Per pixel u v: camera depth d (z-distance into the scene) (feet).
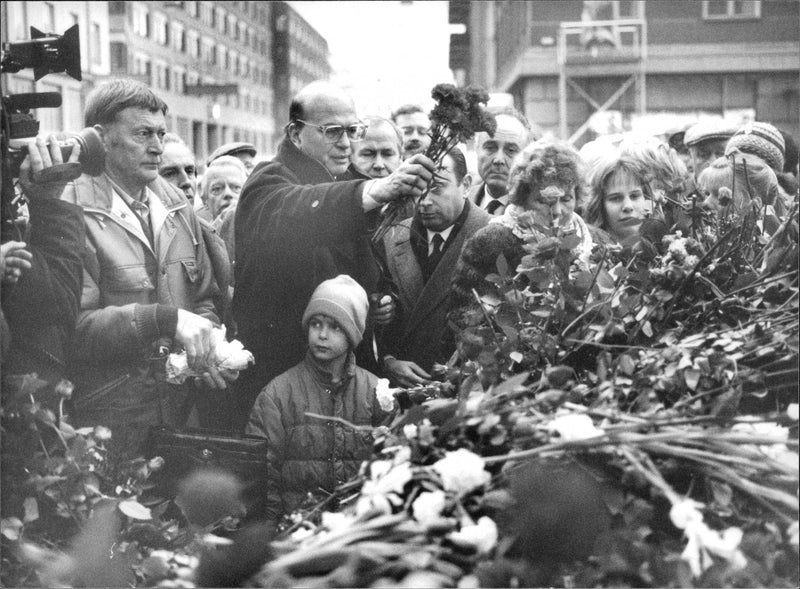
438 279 11.36
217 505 9.41
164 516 9.61
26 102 9.57
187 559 8.38
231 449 9.81
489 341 9.23
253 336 11.12
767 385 8.38
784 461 7.37
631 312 9.00
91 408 10.36
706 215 10.01
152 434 9.88
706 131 14.01
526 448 7.52
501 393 7.67
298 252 11.01
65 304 9.84
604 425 7.59
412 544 6.79
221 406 11.24
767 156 12.30
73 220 9.98
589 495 7.09
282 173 11.47
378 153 12.25
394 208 10.53
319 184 10.93
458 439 7.58
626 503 7.16
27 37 12.41
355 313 10.77
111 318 10.36
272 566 6.74
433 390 10.03
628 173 11.96
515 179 10.73
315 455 10.58
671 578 6.80
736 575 6.70
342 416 10.69
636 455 7.22
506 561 6.75
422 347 11.38
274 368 11.12
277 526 9.66
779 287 8.87
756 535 6.96
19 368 9.66
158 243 11.07
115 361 10.43
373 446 8.05
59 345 9.86
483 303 9.51
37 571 8.34
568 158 10.75
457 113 10.01
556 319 9.09
